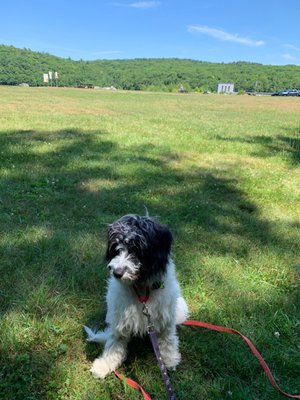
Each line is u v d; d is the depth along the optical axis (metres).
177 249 1.61
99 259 1.49
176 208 2.06
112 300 1.00
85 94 13.77
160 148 3.48
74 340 1.11
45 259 1.47
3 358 1.02
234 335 1.13
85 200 2.10
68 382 0.97
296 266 1.53
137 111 7.57
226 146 3.75
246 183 2.58
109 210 2.02
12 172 2.51
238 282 1.41
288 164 3.18
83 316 1.20
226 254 1.59
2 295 1.26
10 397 0.92
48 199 2.11
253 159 3.31
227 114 7.98
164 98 13.65
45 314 1.19
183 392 0.96
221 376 1.01
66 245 1.59
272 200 2.29
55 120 5.10
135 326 0.98
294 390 0.97
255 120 6.78
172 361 1.04
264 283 1.41
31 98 9.95
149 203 2.11
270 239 1.75
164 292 0.98
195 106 10.21
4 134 3.79
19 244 1.59
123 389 0.97
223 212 2.04
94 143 3.51
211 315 1.22
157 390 0.97
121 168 2.74
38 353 1.05
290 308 1.26
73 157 2.97
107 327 1.13
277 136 4.63
